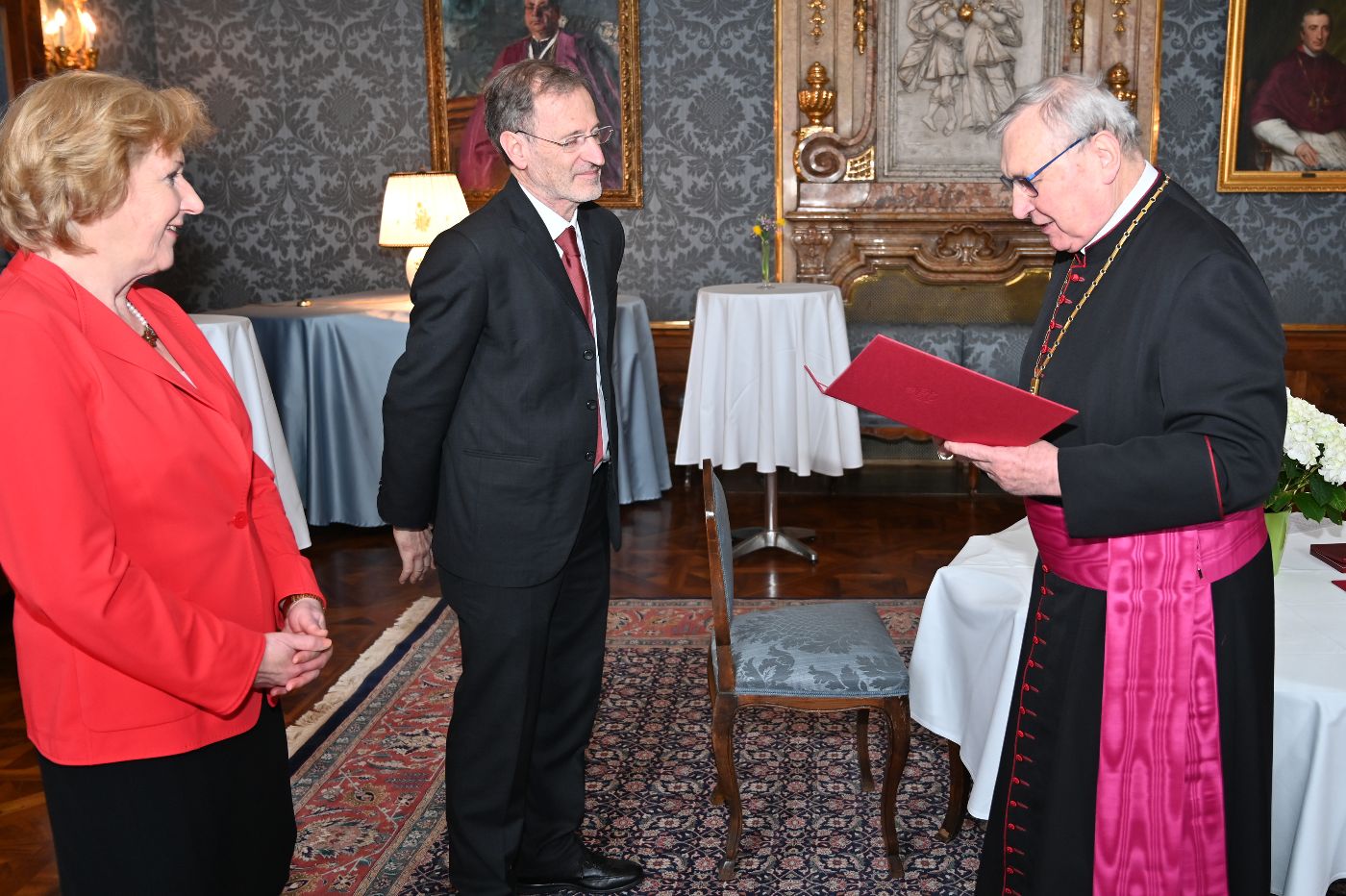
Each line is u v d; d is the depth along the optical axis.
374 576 4.87
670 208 6.82
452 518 2.29
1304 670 2.06
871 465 6.61
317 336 5.25
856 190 6.62
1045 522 1.92
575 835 2.61
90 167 1.33
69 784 1.40
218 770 1.49
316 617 1.63
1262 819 1.85
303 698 3.65
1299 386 6.69
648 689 3.68
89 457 1.33
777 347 4.88
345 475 5.36
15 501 1.27
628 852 2.76
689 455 5.12
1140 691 1.81
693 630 4.19
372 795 3.04
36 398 1.28
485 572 2.26
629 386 5.66
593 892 2.57
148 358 1.42
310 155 6.95
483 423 2.24
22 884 2.65
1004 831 2.00
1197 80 6.52
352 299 5.91
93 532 1.30
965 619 2.54
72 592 1.27
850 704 2.61
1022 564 2.61
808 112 6.52
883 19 6.43
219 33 6.85
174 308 1.68
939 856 2.73
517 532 2.25
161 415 1.42
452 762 2.38
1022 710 1.97
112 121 1.35
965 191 6.58
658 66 6.67
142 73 6.74
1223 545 1.80
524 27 6.63
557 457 2.26
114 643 1.30
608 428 2.46
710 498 2.60
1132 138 1.82
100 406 1.37
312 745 3.32
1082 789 1.87
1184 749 1.81
